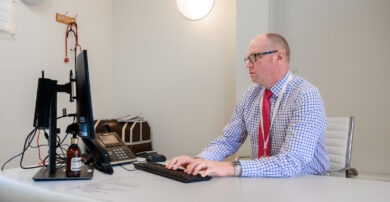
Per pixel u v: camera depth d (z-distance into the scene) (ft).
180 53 9.75
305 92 4.17
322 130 4.16
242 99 5.22
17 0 8.11
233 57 8.71
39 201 2.90
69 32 9.58
